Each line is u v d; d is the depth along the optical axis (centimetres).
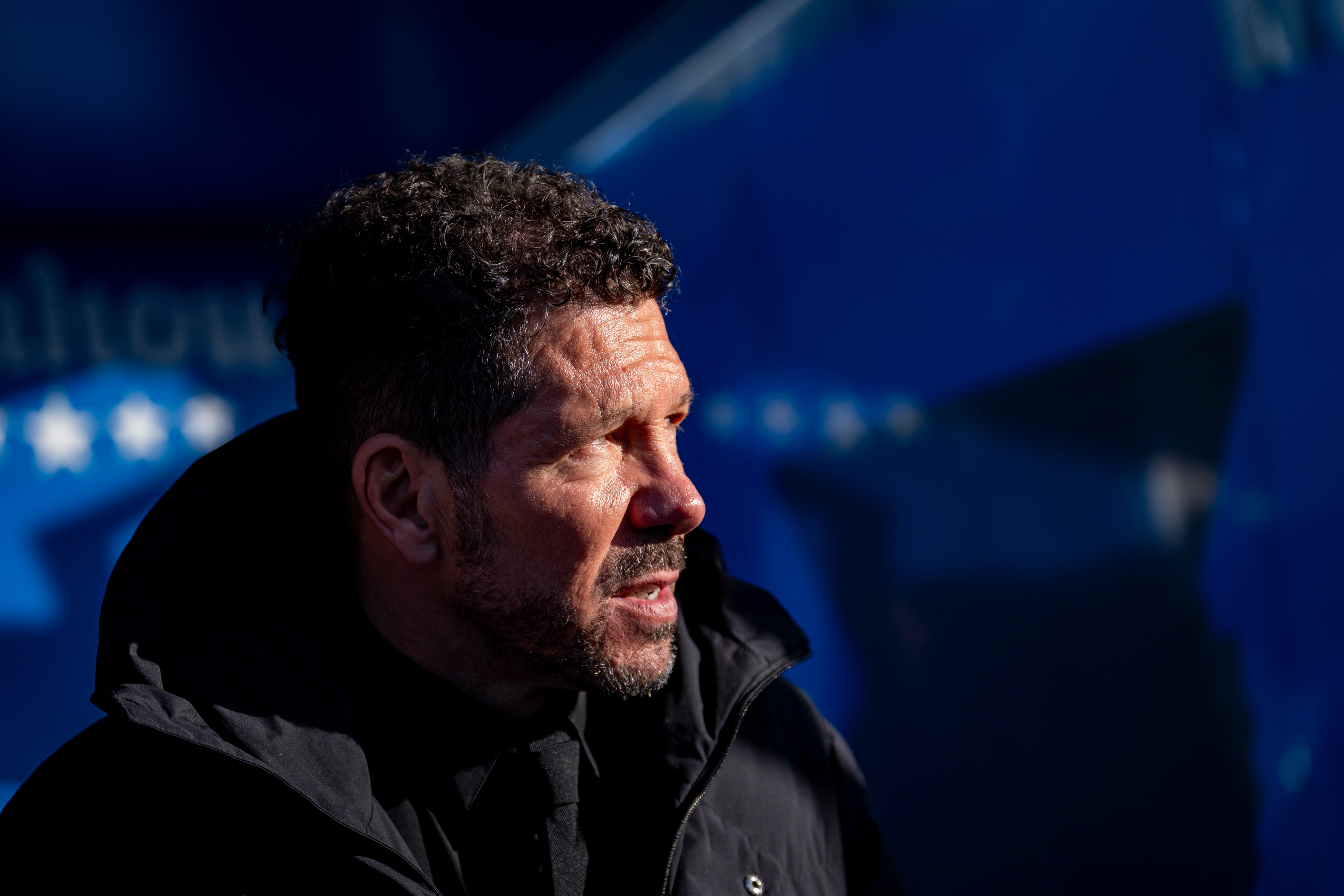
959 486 459
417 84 386
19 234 420
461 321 147
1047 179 457
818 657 450
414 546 153
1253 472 464
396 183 160
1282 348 464
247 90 374
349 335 156
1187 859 458
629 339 150
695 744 167
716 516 446
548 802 156
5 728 405
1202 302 460
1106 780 459
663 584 157
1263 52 457
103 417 423
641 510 152
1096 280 457
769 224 448
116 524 421
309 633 158
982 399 458
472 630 155
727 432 448
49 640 412
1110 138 456
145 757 147
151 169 410
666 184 440
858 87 450
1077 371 460
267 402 441
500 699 160
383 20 345
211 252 439
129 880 140
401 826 150
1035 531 459
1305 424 464
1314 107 461
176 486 162
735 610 190
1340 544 464
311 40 352
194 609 160
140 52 344
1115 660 461
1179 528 462
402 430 152
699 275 445
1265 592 464
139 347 429
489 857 153
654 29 394
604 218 153
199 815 145
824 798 186
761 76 441
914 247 456
